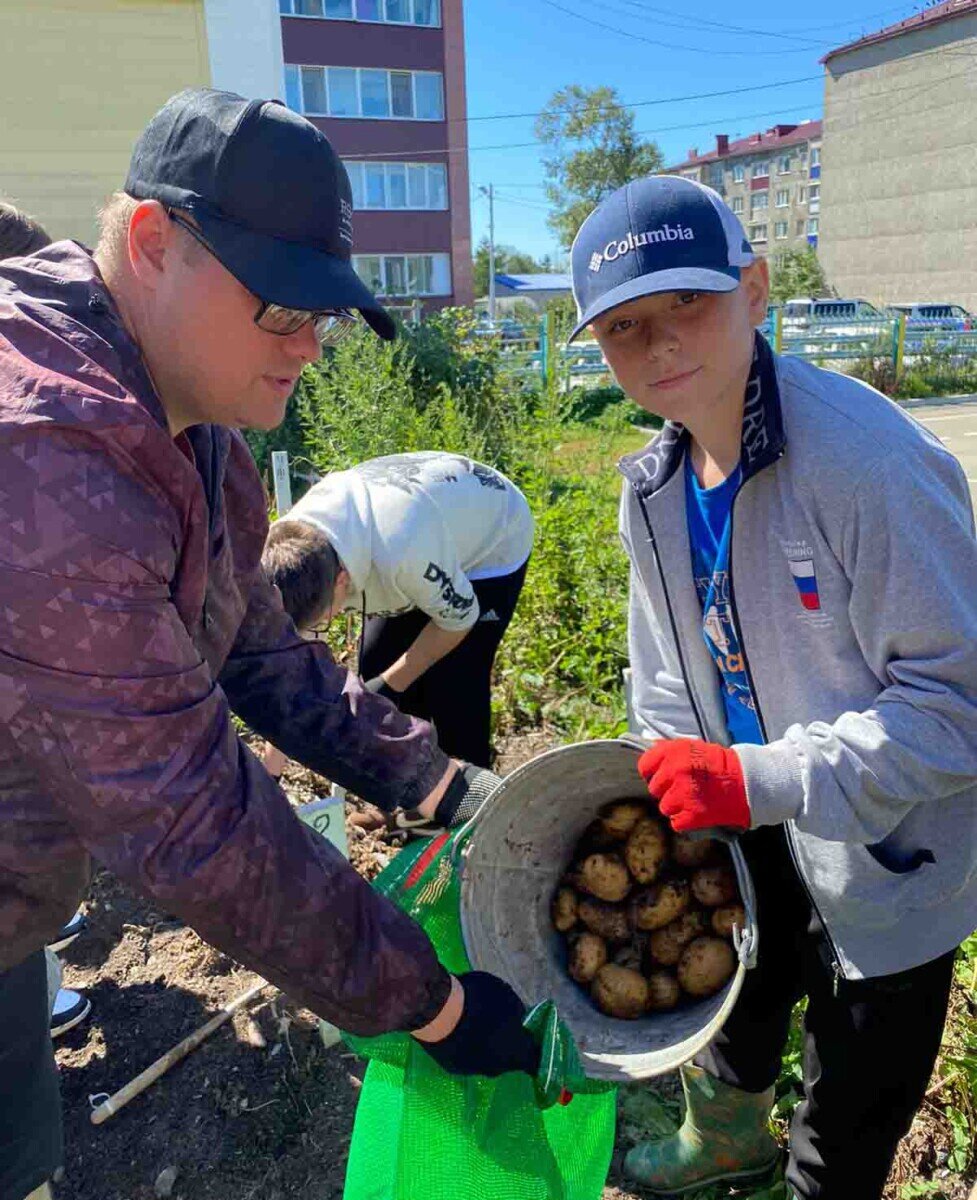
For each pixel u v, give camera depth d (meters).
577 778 1.74
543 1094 1.41
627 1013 1.71
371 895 1.28
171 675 1.10
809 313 26.64
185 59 7.63
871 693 1.59
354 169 31.67
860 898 1.60
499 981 1.44
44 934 1.37
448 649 2.88
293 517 2.50
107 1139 2.31
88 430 1.04
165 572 1.12
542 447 6.97
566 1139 1.72
